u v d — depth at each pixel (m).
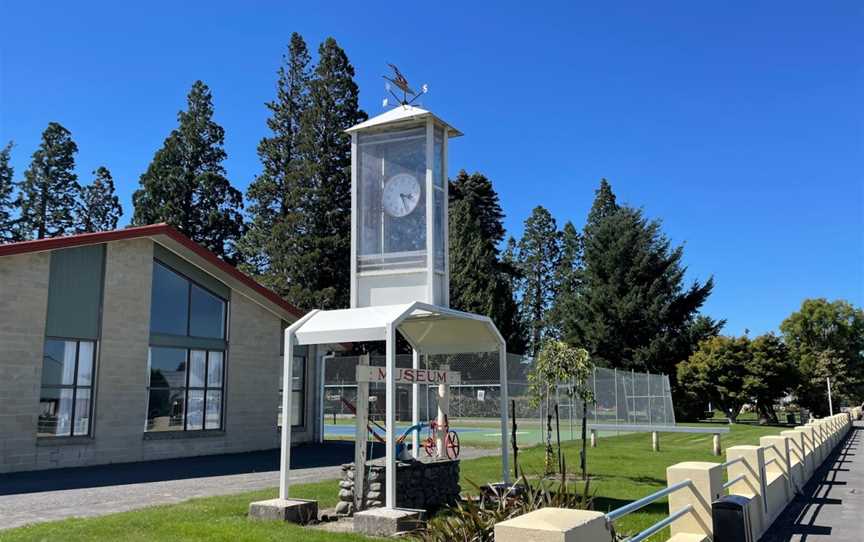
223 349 18.91
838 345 68.06
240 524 8.05
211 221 43.38
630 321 44.75
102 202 48.56
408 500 9.44
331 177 41.44
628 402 28.83
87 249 15.73
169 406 17.34
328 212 40.81
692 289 46.53
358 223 11.41
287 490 8.99
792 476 11.94
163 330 17.31
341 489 9.55
